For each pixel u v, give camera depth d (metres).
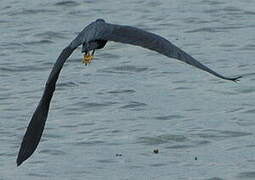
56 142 15.78
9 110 17.94
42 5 27.61
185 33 24.06
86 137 16.03
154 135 15.98
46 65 21.44
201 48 22.52
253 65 20.80
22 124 16.91
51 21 25.84
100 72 20.88
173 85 19.55
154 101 18.33
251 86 19.20
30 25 25.45
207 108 17.75
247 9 26.42
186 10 26.56
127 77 20.41
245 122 16.75
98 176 14.02
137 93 18.92
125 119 17.11
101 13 26.69
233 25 24.72
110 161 14.70
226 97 18.52
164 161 14.69
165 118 17.08
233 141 15.73
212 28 24.44
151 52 22.36
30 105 18.27
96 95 18.83
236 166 14.41
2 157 15.04
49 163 14.72
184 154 15.08
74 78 20.28
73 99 18.53
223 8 26.62
